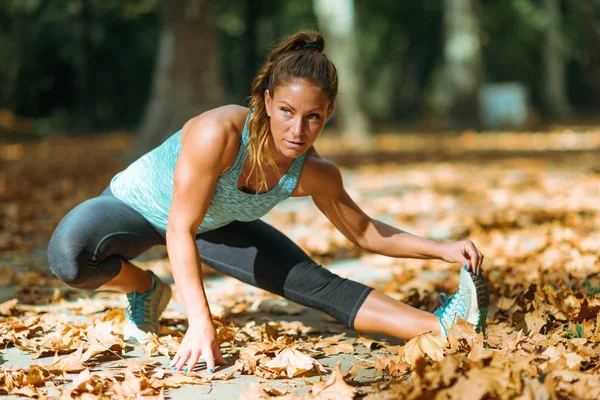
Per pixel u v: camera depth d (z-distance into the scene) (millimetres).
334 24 23812
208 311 3652
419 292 5387
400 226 8734
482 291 3781
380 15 46219
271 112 3432
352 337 4402
